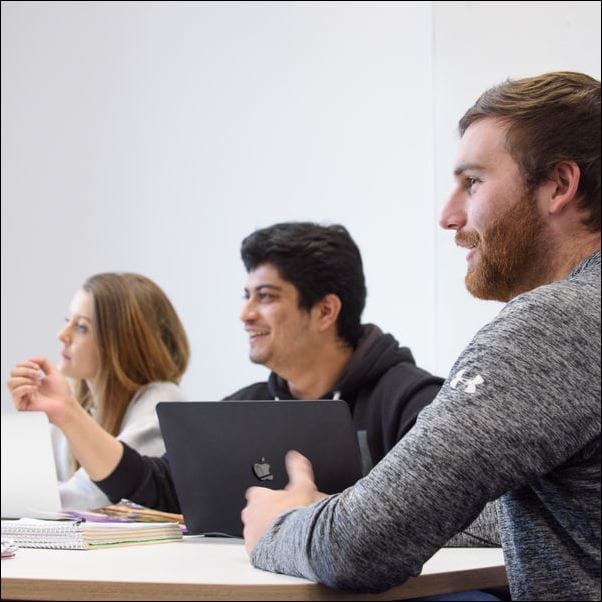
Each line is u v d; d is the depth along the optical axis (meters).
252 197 4.32
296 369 2.77
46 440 2.37
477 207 1.53
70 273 4.57
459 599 1.50
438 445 1.33
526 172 1.49
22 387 2.46
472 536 1.82
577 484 1.35
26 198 4.65
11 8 4.73
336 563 1.34
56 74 4.66
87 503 2.96
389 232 4.02
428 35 4.03
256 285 2.77
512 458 1.31
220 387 4.30
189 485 1.98
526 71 3.57
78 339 3.32
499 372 1.33
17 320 4.62
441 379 2.61
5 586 1.34
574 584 1.35
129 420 3.22
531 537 1.40
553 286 1.38
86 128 4.61
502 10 3.62
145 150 4.51
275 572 1.46
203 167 4.41
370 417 2.62
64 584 1.33
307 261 2.72
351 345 2.77
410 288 3.95
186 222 4.42
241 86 4.37
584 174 1.47
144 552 1.72
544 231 1.49
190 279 4.39
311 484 1.67
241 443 1.91
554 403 1.31
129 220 4.51
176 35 4.50
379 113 4.10
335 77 4.20
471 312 3.61
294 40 4.29
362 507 1.35
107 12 4.61
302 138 4.24
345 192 4.14
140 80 4.54
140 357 3.31
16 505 2.35
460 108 3.69
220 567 1.51
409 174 4.01
